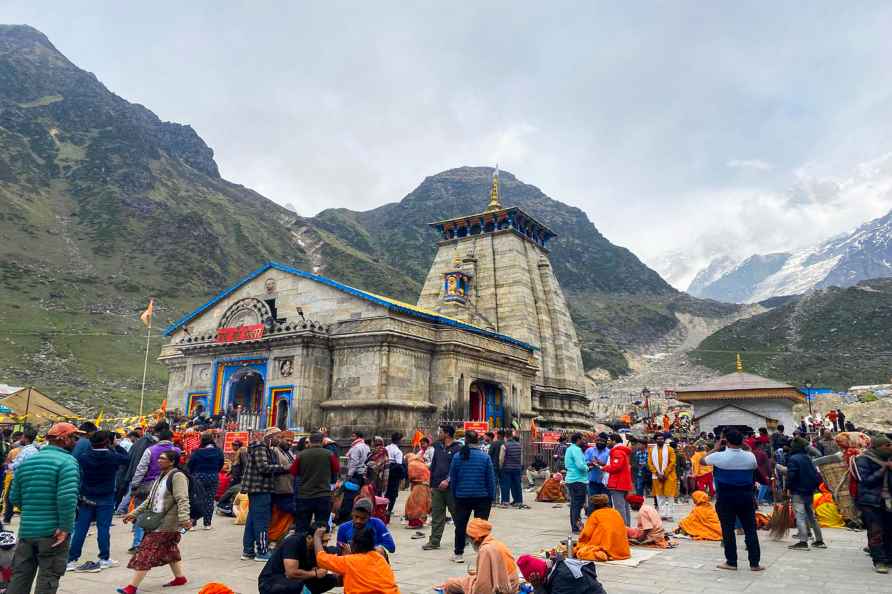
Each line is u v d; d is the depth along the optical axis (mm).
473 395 37750
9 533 10102
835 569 12023
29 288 123312
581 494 16000
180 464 11109
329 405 32938
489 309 53438
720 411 38719
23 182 183625
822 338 159750
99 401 84000
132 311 129500
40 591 8695
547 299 55281
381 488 18047
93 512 12102
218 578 11453
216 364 37312
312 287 36938
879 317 159375
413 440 30922
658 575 11547
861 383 127688
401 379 33000
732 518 12094
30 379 86500
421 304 57281
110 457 12234
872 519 11938
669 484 19391
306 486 12562
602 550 13078
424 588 10625
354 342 33438
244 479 13234
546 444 31016
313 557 8930
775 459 20953
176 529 10656
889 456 12016
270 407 33875
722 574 11633
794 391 41688
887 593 10133
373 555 8766
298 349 33500
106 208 182375
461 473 13234
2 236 143500
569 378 53094
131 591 10203
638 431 43750
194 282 157000
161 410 35938
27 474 8938
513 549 14117
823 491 18609
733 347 178375
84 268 146000
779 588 10531
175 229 180000
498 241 55719
